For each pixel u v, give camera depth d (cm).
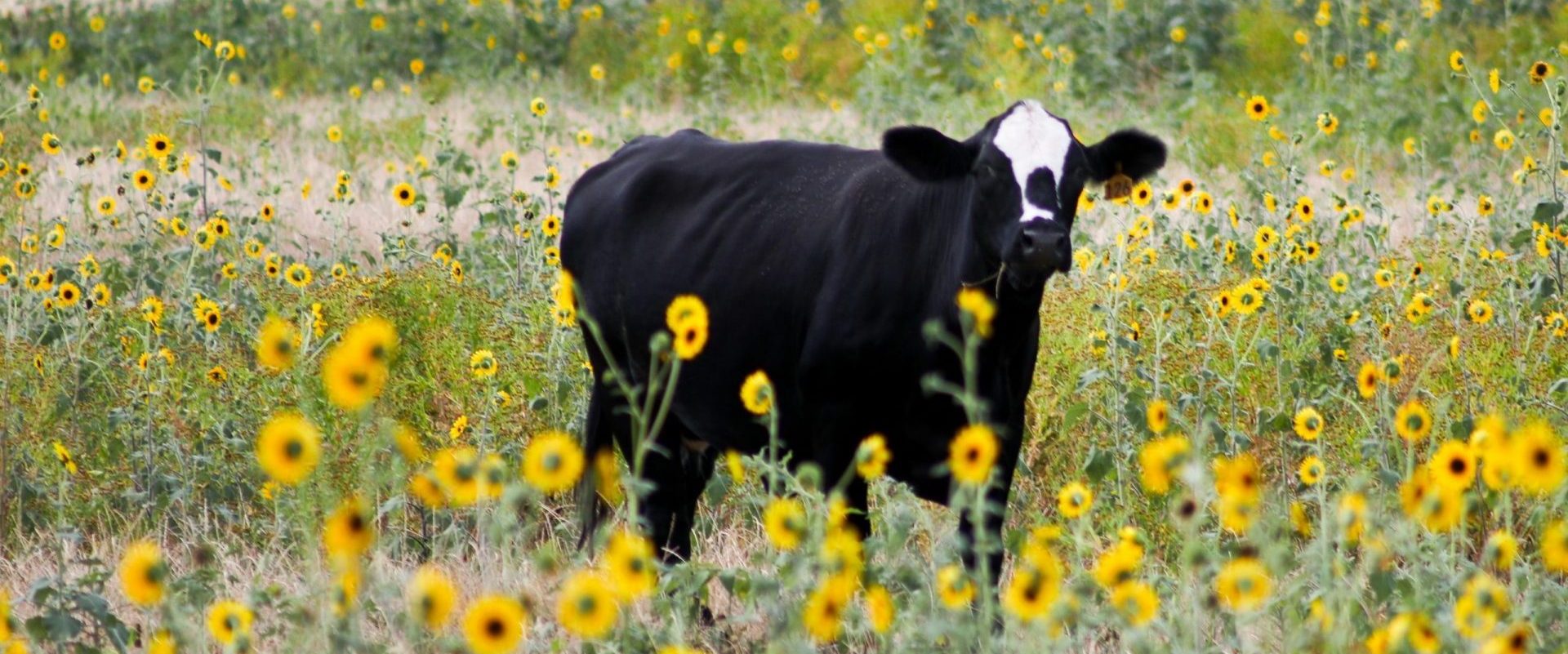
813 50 3919
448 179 2167
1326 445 1180
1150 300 1385
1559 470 699
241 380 1322
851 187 1076
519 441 1278
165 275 1655
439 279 1524
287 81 3991
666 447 1196
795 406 1093
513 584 941
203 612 869
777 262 1092
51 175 2509
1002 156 956
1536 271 1488
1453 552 837
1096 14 3762
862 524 1048
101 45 4147
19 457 1252
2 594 794
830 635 683
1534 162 1502
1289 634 754
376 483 937
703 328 758
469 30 4138
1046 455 1256
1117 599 707
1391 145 2753
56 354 1378
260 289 1558
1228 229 1941
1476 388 1202
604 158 2784
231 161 2756
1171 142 2862
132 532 1188
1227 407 1237
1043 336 1324
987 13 3959
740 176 1162
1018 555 1037
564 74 4047
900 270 1020
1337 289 1355
